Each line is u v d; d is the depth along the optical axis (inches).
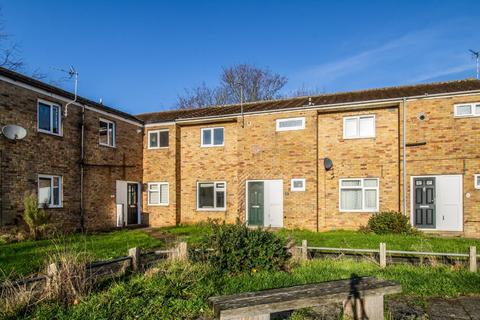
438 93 544.7
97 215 622.2
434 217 546.0
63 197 554.6
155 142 747.4
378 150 591.5
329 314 205.2
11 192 468.4
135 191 736.3
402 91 657.6
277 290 183.3
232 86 1464.1
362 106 589.9
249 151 657.6
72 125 578.6
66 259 245.3
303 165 619.8
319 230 609.6
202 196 713.6
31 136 502.3
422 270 290.2
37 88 513.0
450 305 219.1
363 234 507.8
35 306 207.0
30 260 327.3
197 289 232.1
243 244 284.0
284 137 636.1
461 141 534.9
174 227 669.9
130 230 628.7
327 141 621.3
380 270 290.0
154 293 224.7
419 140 554.9
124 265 279.1
